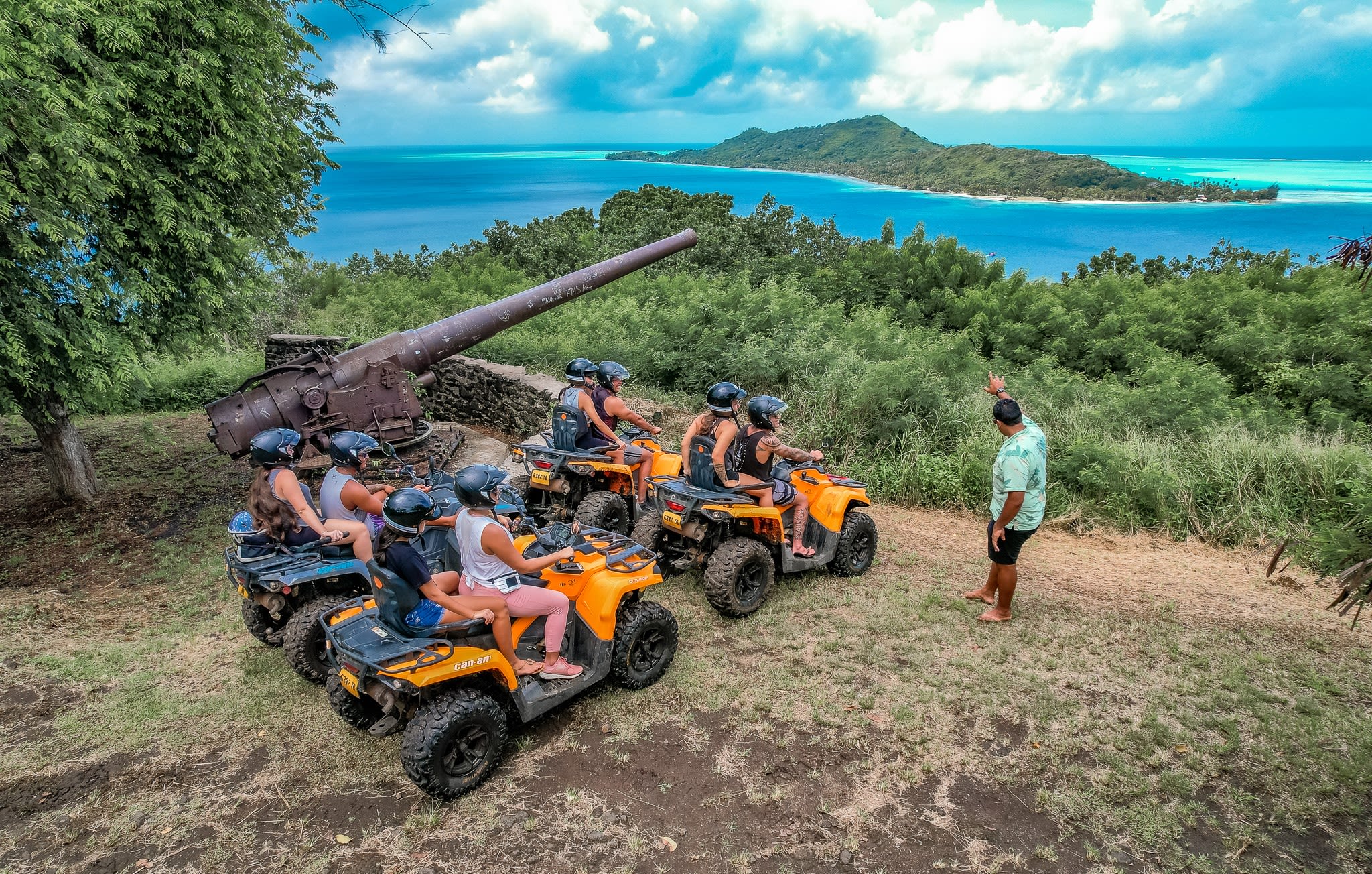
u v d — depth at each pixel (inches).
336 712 178.5
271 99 370.3
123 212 305.9
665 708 180.9
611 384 282.2
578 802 149.9
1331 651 208.8
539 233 1176.8
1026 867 133.4
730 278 850.8
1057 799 149.3
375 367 323.6
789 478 248.1
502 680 160.9
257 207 352.5
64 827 143.3
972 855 135.9
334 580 196.1
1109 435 396.5
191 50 298.4
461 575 163.6
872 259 796.0
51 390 300.0
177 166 313.4
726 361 508.7
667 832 142.1
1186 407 432.5
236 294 354.9
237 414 300.0
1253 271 855.1
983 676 193.3
